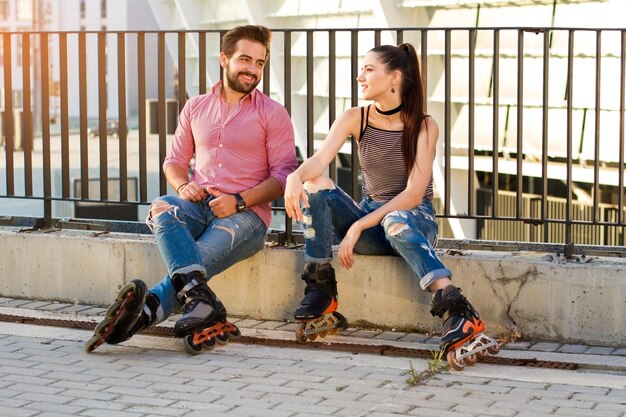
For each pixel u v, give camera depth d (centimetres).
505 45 1314
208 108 612
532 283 576
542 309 575
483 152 1382
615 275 560
